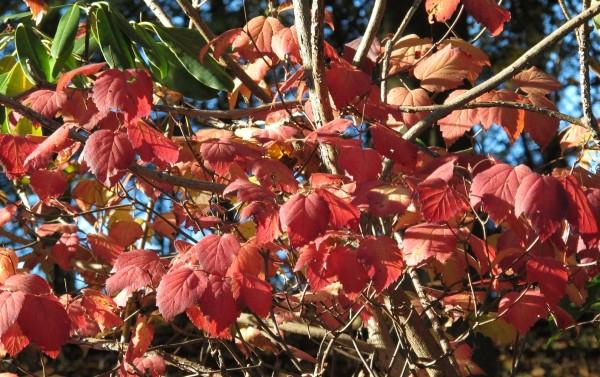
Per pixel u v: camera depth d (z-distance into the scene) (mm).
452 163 1185
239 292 1263
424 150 1485
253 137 1452
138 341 1553
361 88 1360
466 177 1406
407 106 1437
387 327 1584
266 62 1522
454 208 1161
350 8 5367
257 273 1311
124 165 1233
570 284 1514
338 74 1361
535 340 5160
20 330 1317
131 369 1570
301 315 1495
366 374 1641
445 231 1224
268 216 1201
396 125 1553
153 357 1583
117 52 1580
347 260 1234
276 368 1577
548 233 1085
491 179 1128
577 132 1601
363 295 1433
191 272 1214
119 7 5047
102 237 1670
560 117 1356
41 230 1704
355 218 1183
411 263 1209
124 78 1269
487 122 1490
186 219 1609
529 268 1297
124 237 1683
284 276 1636
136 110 1262
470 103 1464
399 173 1497
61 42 1560
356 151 1248
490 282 1410
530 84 1533
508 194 1116
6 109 1714
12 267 1572
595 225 1104
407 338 1438
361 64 1553
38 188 1479
